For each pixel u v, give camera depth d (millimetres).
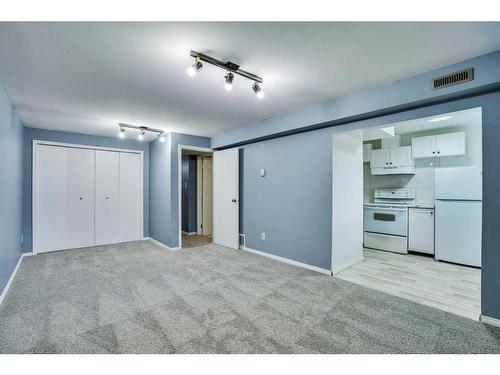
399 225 4430
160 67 2131
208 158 6383
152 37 1706
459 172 3746
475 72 2018
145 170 5520
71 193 4605
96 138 4883
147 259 3936
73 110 3271
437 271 3428
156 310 2273
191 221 6270
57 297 2535
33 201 4184
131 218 5316
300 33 1688
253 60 2055
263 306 2363
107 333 1907
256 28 1625
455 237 3760
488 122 2084
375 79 2432
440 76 2201
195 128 4359
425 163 4699
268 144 4148
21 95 2727
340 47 1870
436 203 3951
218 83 2469
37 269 3414
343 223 3510
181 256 4125
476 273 3354
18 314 2188
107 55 1929
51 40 1718
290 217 3768
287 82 2486
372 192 5375
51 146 4406
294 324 2053
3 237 2549
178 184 4684
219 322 2074
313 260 3449
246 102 3043
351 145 3729
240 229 4727
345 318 2154
